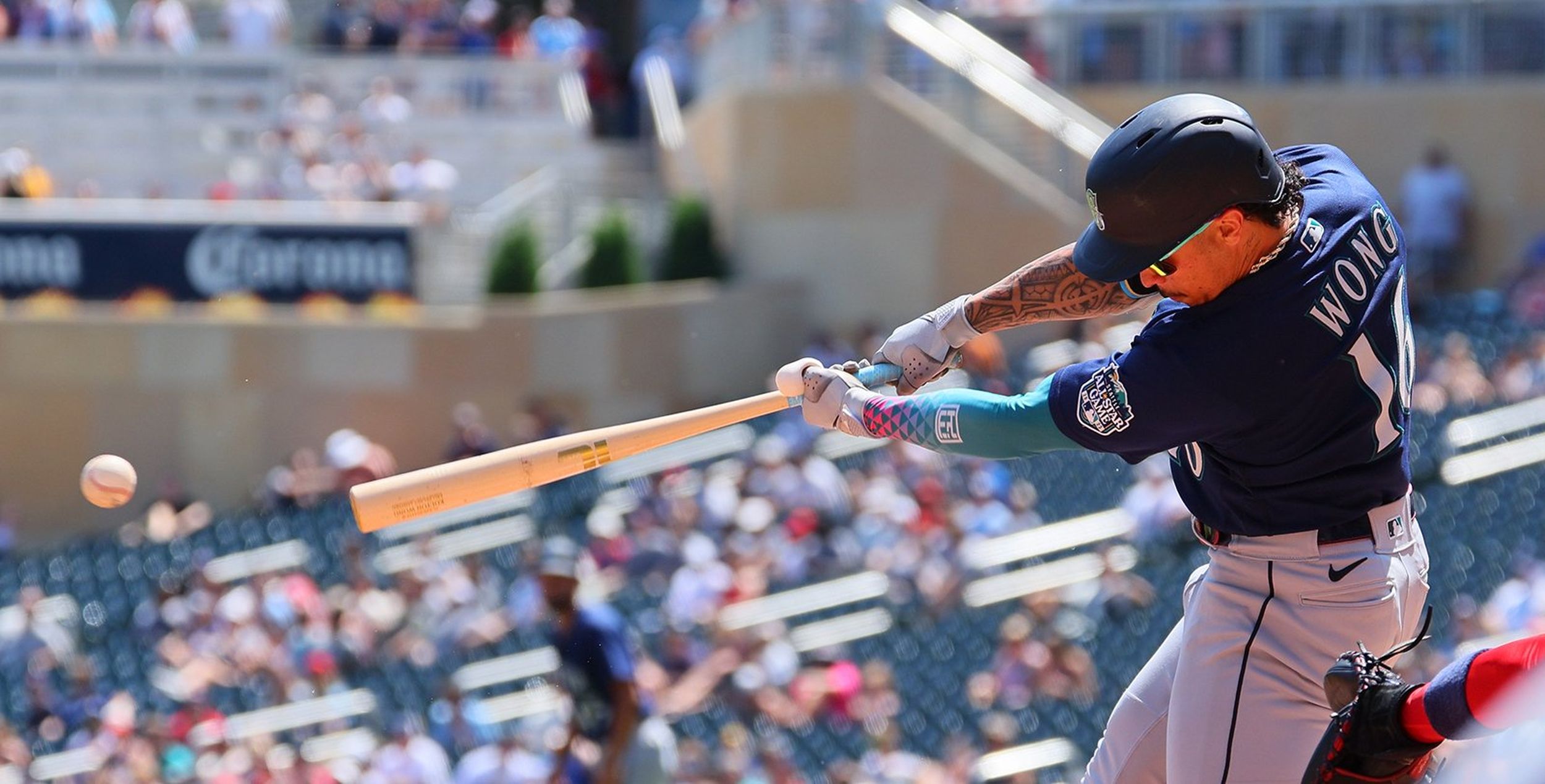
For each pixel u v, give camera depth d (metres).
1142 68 58.91
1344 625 8.76
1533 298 50.16
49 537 55.66
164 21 63.97
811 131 57.59
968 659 32.25
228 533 49.97
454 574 40.66
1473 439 37.50
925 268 56.66
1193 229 8.15
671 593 35.25
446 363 55.03
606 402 55.47
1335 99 57.97
